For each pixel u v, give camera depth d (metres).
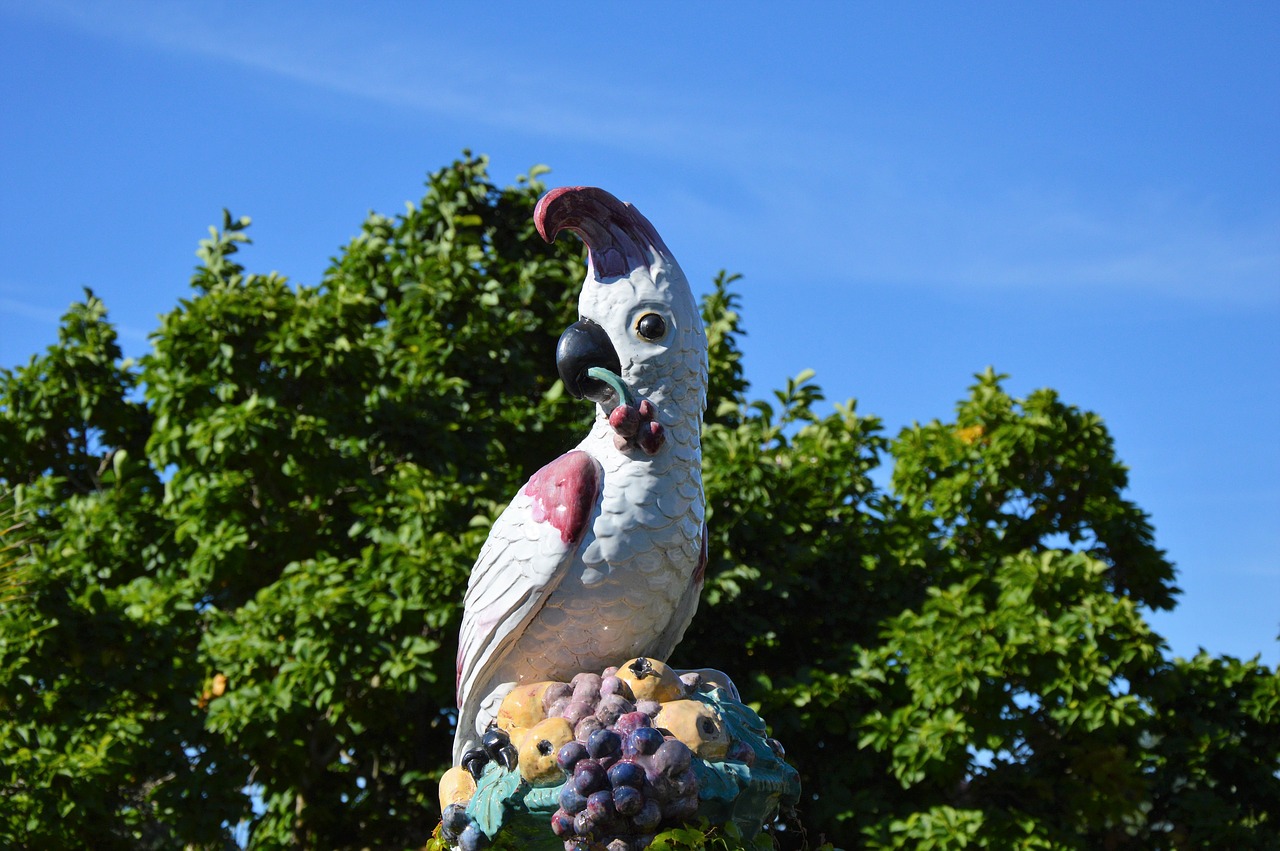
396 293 12.24
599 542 4.49
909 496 11.93
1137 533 11.92
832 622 10.41
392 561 9.42
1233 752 10.23
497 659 4.61
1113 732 9.43
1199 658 10.66
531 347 12.30
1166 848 9.95
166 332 10.59
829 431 11.02
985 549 11.55
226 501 10.20
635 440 4.57
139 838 10.20
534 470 11.53
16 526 8.02
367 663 9.24
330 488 10.38
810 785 9.60
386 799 10.74
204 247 12.26
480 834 4.26
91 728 9.22
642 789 4.09
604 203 4.81
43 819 8.96
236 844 10.48
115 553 10.66
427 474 10.07
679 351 4.70
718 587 9.67
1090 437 11.84
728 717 4.45
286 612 9.38
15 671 8.89
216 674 10.54
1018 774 9.52
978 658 9.18
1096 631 9.64
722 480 9.99
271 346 10.52
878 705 9.57
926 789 9.55
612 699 4.30
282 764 10.10
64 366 11.96
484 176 12.88
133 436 12.44
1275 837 10.04
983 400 12.19
